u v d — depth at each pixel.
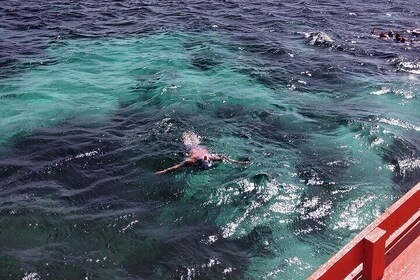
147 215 13.27
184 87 20.92
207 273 11.39
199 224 12.97
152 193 14.15
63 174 15.05
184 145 16.47
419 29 31.22
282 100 20.08
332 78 22.56
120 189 14.35
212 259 11.79
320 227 12.84
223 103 19.59
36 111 19.08
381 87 21.45
